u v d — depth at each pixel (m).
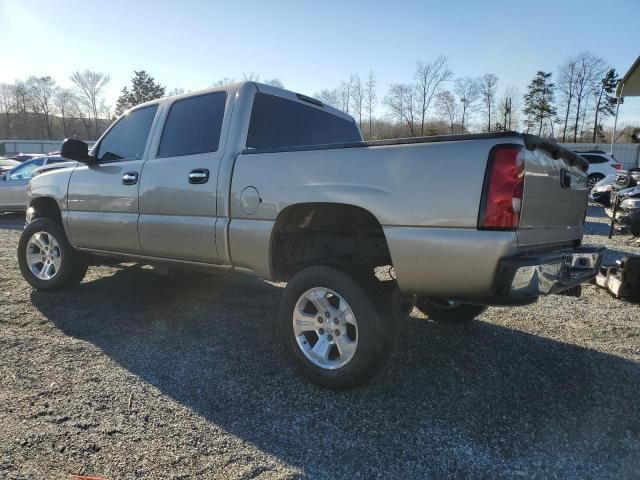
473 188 2.52
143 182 4.05
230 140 3.61
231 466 2.29
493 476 2.25
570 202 3.27
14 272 6.11
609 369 3.40
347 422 2.68
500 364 3.47
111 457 2.33
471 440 2.53
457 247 2.56
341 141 4.76
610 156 23.12
